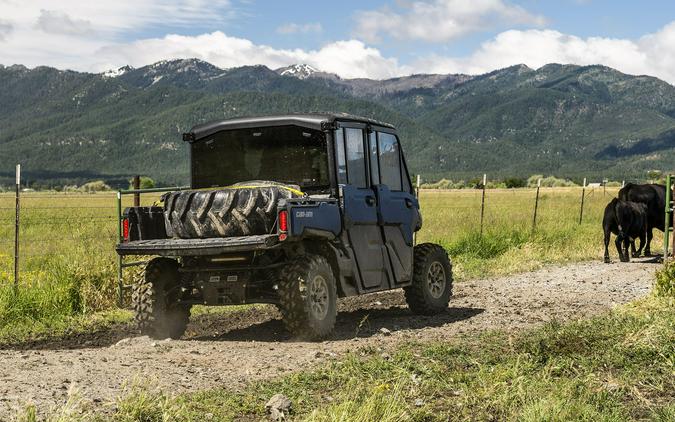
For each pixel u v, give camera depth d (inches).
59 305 450.6
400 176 447.5
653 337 341.4
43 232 912.3
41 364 298.0
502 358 317.7
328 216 363.6
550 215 1291.8
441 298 468.4
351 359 300.8
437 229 999.6
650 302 444.8
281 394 245.9
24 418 206.7
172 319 386.6
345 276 390.0
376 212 410.3
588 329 369.7
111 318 447.5
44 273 491.8
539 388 264.8
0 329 408.8
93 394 249.3
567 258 804.6
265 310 483.5
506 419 240.2
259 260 365.7
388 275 421.4
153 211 377.1
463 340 363.6
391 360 307.4
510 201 2222.0
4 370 284.0
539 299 522.6
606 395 258.8
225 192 358.9
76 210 1425.9
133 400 230.2
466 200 2420.0
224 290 363.9
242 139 393.4
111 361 306.2
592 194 2596.0
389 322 432.5
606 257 770.8
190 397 250.1
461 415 242.8
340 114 395.2
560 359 312.3
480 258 776.9
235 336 394.3
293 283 350.6
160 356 319.6
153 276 377.7
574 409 237.9
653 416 239.8
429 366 300.0
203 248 346.0
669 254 833.5
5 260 591.2
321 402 251.3
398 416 228.8
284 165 386.3
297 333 356.5
